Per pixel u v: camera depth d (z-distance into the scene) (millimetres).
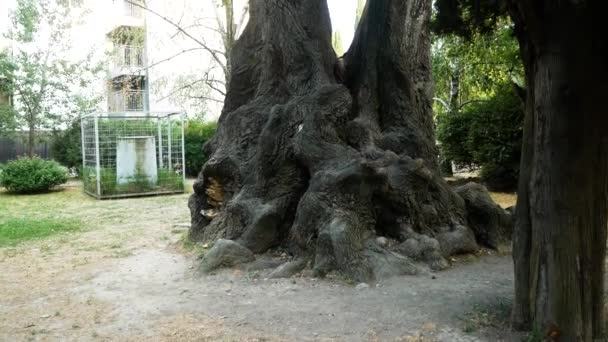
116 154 17891
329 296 5773
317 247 6754
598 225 4152
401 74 8828
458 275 6598
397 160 7801
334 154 7508
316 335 4668
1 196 17859
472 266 7125
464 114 16609
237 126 8875
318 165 7480
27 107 24656
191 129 26141
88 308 5691
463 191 8734
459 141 16922
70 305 5820
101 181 17016
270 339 4602
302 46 8484
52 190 19641
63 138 24922
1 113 23938
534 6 4008
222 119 9789
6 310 5676
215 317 5238
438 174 8766
